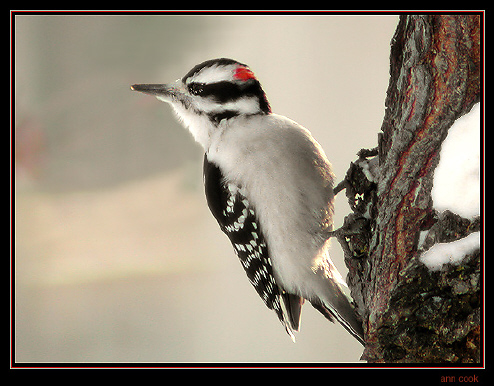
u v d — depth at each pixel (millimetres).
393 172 5211
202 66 6934
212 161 6840
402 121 5148
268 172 6375
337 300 6637
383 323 5188
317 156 6449
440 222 4941
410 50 5012
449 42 4797
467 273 4871
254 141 6449
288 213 6398
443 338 4961
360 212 5789
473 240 4867
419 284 5020
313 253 6531
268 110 6922
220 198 6844
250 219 6645
